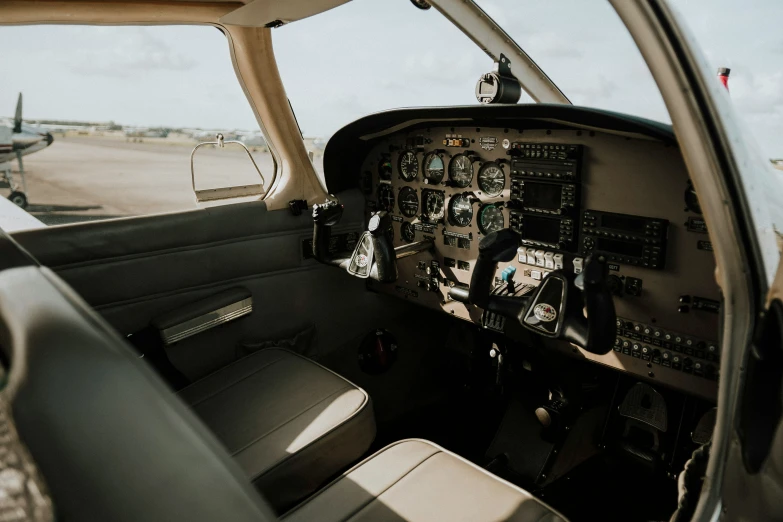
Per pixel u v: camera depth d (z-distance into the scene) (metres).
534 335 2.33
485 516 1.39
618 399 2.38
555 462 2.40
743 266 1.01
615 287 2.05
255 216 2.60
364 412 1.90
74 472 0.46
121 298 2.27
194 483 0.50
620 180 1.99
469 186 2.53
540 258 2.30
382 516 1.41
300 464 1.74
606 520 2.17
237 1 2.11
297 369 2.20
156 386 0.58
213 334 2.51
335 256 2.69
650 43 0.89
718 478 1.10
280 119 2.67
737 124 1.01
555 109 1.90
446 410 3.03
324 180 2.88
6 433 0.47
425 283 2.81
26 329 0.58
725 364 1.05
